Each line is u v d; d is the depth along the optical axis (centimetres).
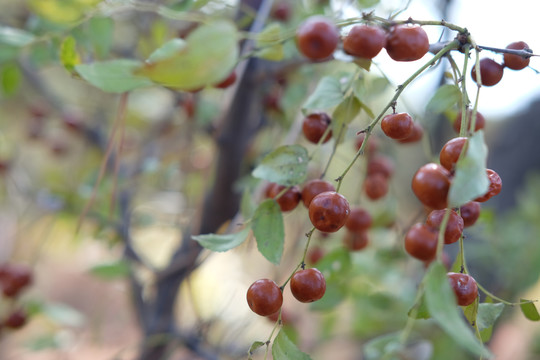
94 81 35
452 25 34
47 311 58
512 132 109
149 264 61
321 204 34
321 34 33
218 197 55
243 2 49
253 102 51
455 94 36
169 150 73
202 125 54
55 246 96
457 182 30
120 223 62
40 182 88
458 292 33
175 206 74
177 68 31
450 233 33
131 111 78
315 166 48
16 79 48
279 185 38
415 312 31
